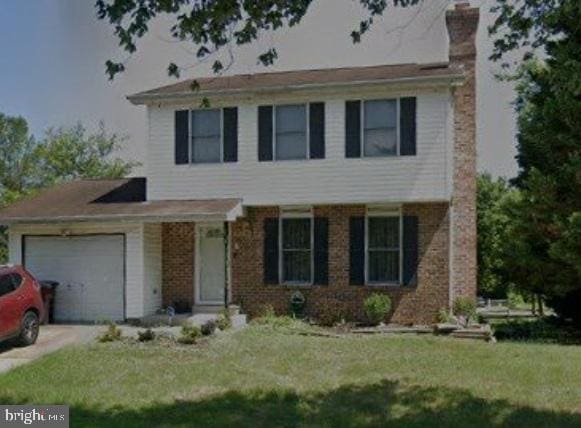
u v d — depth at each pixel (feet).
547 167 64.59
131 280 59.82
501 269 69.41
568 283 62.23
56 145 138.51
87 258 61.93
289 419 27.07
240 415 27.73
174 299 62.95
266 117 60.44
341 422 26.53
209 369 36.88
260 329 52.31
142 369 36.96
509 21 25.89
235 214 58.03
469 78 64.28
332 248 60.18
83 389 32.63
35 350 44.88
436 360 39.22
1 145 161.17
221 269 62.59
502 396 30.48
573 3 23.95
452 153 60.13
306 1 23.20
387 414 27.63
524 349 43.29
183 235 63.26
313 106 59.41
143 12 21.33
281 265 61.26
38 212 62.28
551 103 59.62
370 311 57.16
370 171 57.93
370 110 58.29
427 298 57.93
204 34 22.75
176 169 62.44
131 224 59.82
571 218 55.67
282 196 59.77
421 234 58.34
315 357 40.14
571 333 63.10
